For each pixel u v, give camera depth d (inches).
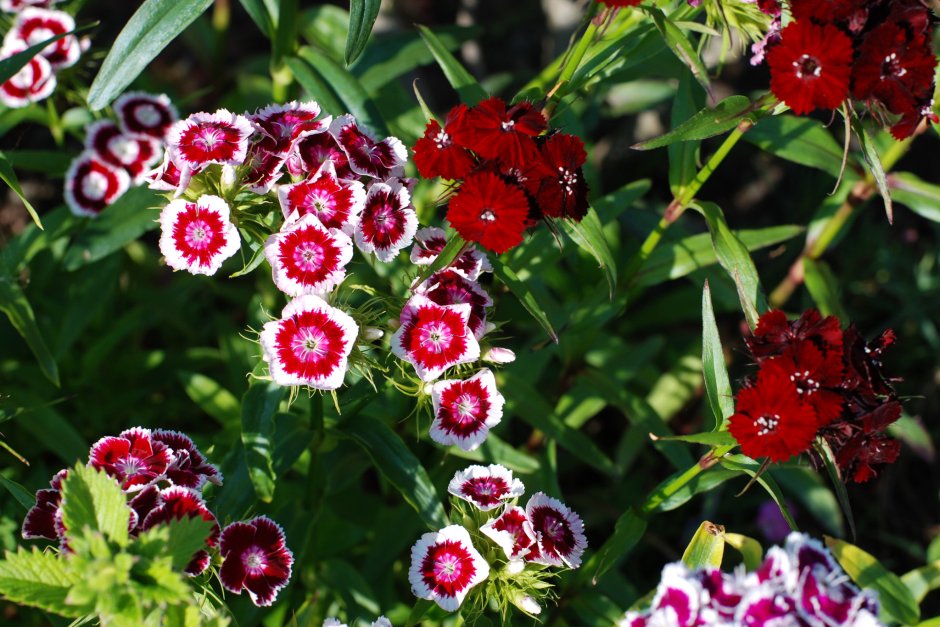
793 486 31.4
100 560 21.1
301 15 30.7
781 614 21.4
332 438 27.1
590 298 28.4
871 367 23.6
